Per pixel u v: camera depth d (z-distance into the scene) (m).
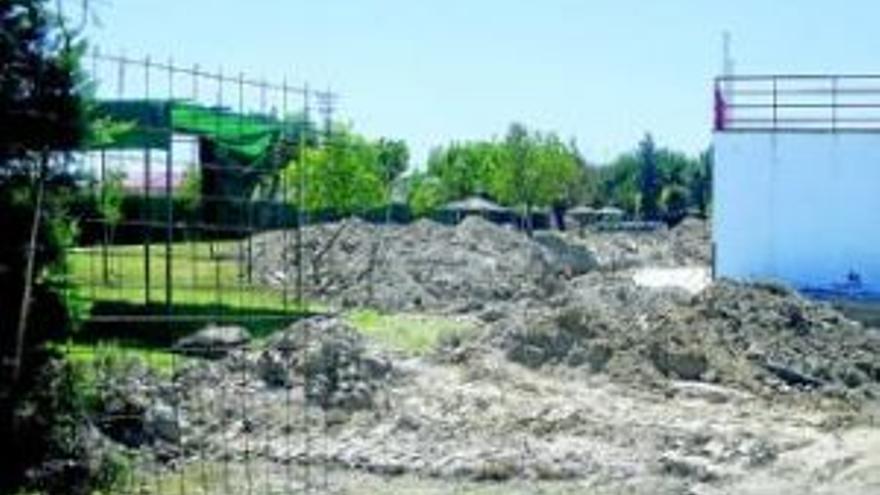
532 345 28.20
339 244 44.34
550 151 105.81
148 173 18.45
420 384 25.98
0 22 12.77
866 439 24.42
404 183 99.38
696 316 30.28
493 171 104.25
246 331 25.78
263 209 20.19
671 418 25.11
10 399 12.75
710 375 27.92
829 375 28.98
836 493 21.53
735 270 39.66
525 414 24.75
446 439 23.64
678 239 76.81
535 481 22.27
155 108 20.78
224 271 28.02
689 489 21.86
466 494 21.12
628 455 23.14
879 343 31.34
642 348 28.14
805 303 32.12
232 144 21.27
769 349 29.44
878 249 38.59
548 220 106.38
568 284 43.84
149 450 19.77
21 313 12.48
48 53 13.01
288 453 22.11
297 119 18.28
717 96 39.69
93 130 13.44
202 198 19.94
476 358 27.66
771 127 39.31
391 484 21.52
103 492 14.16
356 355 25.61
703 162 126.12
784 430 24.75
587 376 27.56
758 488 21.89
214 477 19.88
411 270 42.31
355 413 24.27
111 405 16.31
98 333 20.44
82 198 13.77
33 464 13.05
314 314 28.81
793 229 39.25
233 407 23.14
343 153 66.62
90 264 17.48
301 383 24.47
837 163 38.91
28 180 13.02
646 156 128.50
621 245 71.25
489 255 45.66
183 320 18.86
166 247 23.52
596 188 125.44
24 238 12.91
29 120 12.91
